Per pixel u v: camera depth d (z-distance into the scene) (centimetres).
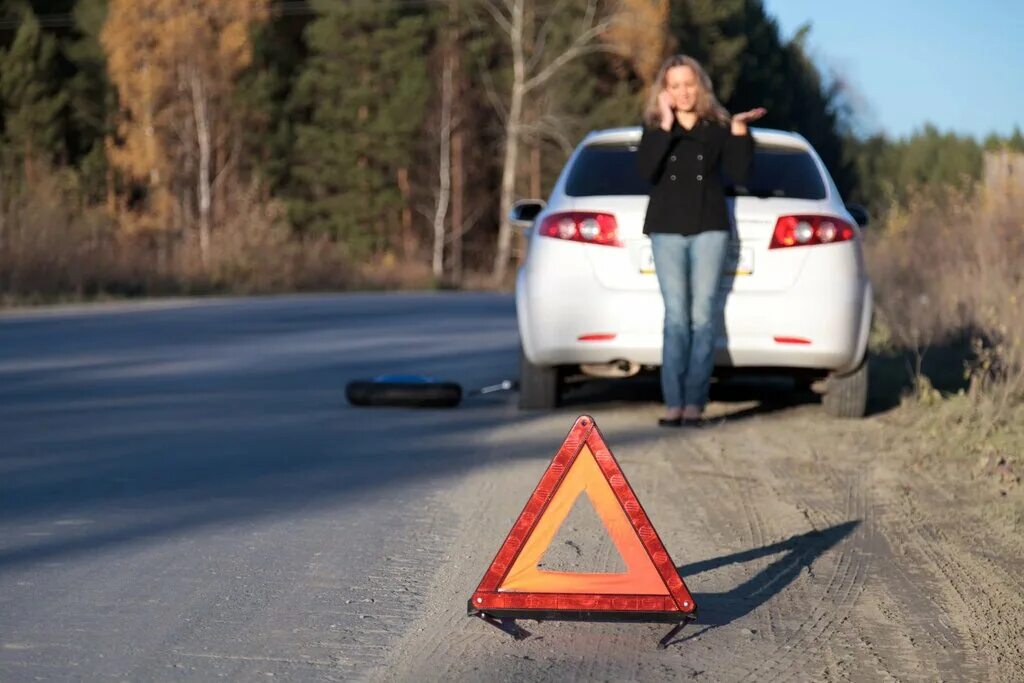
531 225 1413
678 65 1224
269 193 8988
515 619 664
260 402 1484
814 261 1259
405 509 930
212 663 611
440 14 9088
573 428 637
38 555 800
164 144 7725
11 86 7581
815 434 1251
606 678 601
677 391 1273
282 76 9688
